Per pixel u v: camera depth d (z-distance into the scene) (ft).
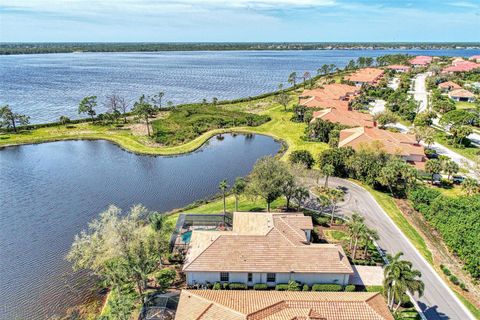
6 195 254.68
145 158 337.11
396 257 135.64
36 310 149.59
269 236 159.74
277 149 361.30
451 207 206.49
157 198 250.98
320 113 424.46
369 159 268.21
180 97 630.33
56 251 188.55
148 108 415.64
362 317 118.62
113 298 149.07
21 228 210.38
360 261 172.65
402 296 132.87
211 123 440.04
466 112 398.21
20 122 419.54
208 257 153.58
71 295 157.58
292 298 129.08
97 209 234.17
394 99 499.51
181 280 161.17
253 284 154.81
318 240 191.11
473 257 162.91
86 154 346.95
